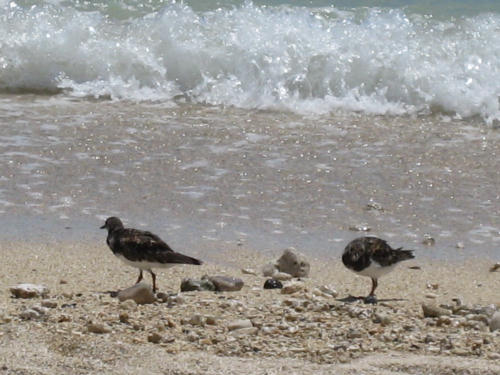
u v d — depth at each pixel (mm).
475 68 20875
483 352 8898
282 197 14883
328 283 11562
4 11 22828
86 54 21453
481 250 12945
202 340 9062
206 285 11117
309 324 9672
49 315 9742
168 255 10602
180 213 14133
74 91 20891
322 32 22109
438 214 14297
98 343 8883
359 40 21672
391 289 11367
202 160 16469
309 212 14297
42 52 21438
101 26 22562
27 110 19250
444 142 17766
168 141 17422
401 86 20406
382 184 15508
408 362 8562
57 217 13812
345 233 13500
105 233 13234
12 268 11719
